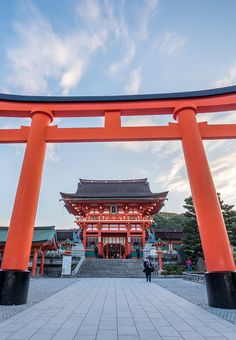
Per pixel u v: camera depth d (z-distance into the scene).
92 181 40.81
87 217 32.38
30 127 9.19
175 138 9.05
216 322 5.05
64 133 9.11
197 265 23.66
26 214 7.44
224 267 6.41
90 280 17.30
